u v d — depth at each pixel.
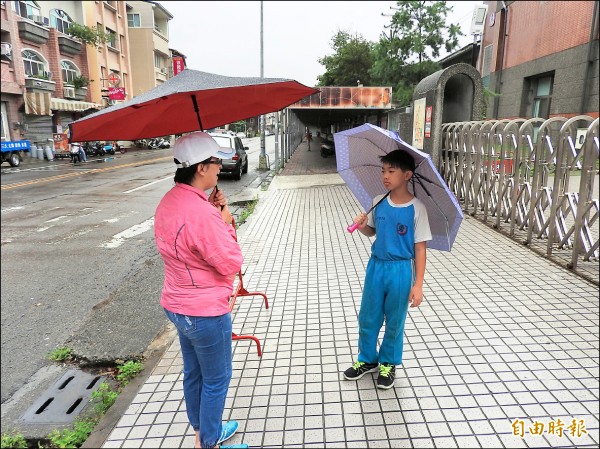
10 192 12.62
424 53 15.94
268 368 3.16
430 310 3.94
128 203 10.57
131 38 40.28
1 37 23.53
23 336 4.09
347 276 4.95
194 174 1.98
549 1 15.71
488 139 6.78
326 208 8.88
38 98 24.77
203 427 2.22
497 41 19.19
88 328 4.19
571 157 5.05
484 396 2.77
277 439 2.47
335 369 3.11
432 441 2.42
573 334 3.47
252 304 4.27
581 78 14.21
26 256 6.44
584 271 4.73
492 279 4.62
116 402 2.93
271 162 21.47
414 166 2.52
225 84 1.85
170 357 3.43
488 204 7.12
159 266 5.95
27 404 3.15
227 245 1.95
